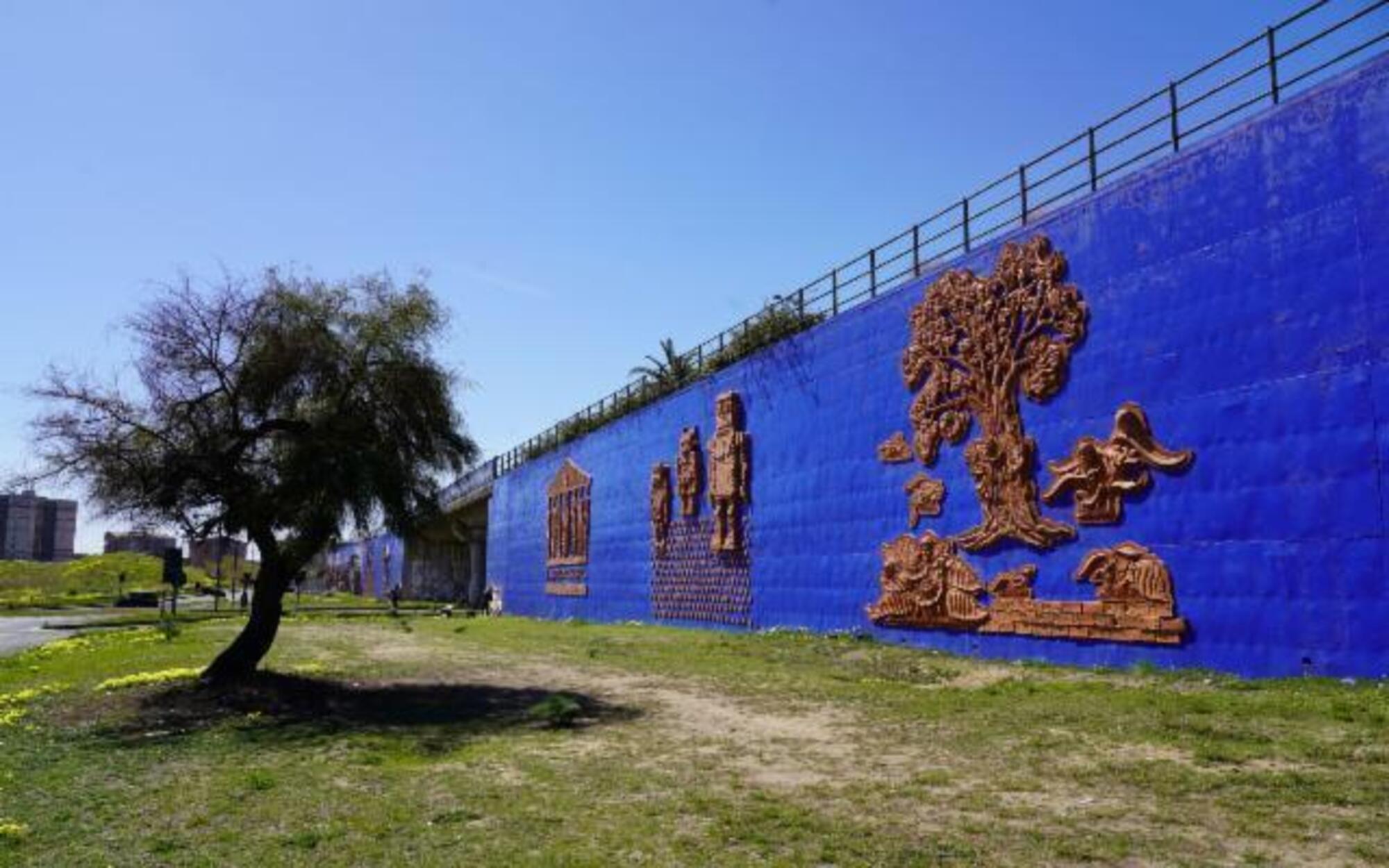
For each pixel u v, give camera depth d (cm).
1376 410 1315
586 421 5006
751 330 3225
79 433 1797
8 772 1184
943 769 1028
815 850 753
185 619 5056
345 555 13388
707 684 1864
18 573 10500
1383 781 868
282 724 1537
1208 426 1559
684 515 3606
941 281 2231
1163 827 776
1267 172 1491
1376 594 1298
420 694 1859
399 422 2012
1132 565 1677
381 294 2039
